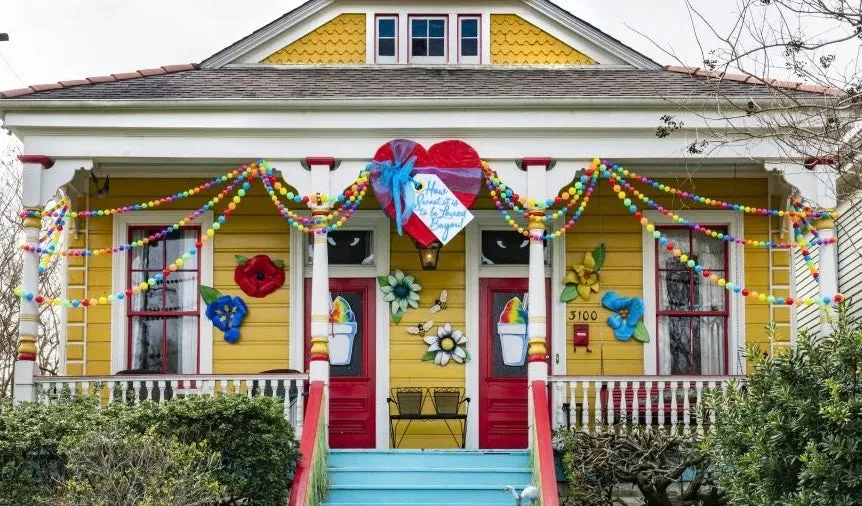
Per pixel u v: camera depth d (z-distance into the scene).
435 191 15.17
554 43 18.05
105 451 12.13
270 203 17.09
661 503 14.00
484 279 17.08
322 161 15.26
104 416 13.29
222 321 16.86
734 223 17.05
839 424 10.20
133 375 15.17
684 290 17.03
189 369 16.86
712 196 17.03
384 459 15.07
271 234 17.03
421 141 15.34
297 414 15.05
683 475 14.90
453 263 17.08
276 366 16.83
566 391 16.41
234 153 15.30
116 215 16.98
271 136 15.33
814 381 10.80
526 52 18.03
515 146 15.32
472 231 17.08
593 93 15.49
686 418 15.00
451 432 16.75
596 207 17.06
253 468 13.04
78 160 15.32
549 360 16.80
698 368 16.89
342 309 17.03
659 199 17.05
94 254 15.69
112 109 15.23
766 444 10.79
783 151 14.36
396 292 16.98
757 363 11.41
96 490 11.78
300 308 16.91
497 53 18.03
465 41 18.17
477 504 14.13
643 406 16.45
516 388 16.86
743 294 15.12
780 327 16.91
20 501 12.54
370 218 17.06
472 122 15.24
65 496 11.93
